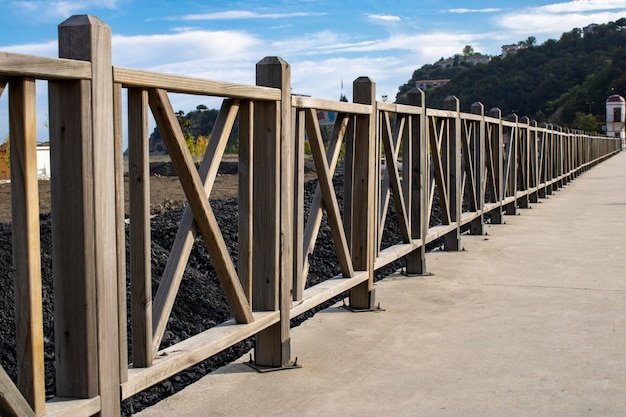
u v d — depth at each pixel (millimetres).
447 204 7328
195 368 4035
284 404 3279
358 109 4648
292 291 4016
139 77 2578
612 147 50000
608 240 8375
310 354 4043
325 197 4344
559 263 6898
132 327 2785
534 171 13367
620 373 3709
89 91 2344
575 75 111375
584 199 14148
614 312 4980
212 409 3221
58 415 2289
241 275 3611
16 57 2045
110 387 2514
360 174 4898
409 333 4465
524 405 3262
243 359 3961
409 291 5676
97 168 2385
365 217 4926
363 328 4582
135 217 2729
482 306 5168
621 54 103125
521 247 7930
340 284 4512
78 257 2381
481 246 8031
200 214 3033
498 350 4105
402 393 3418
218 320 5031
